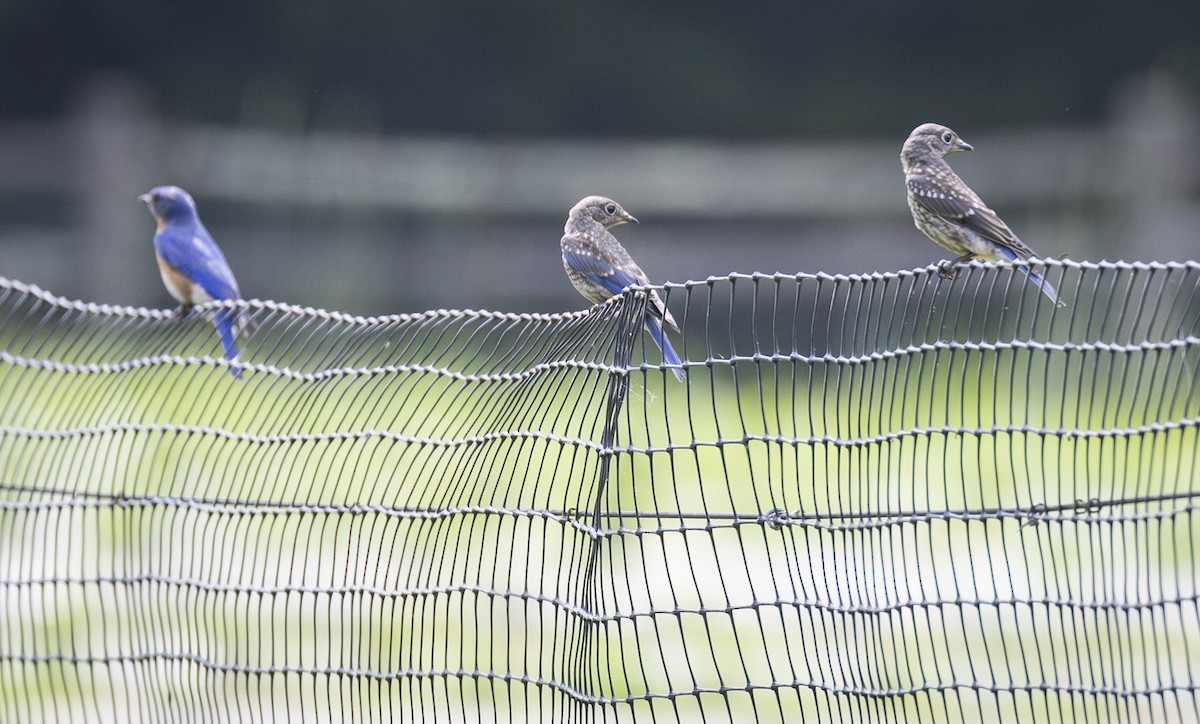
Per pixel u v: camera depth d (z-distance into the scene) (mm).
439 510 8758
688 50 40906
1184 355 7250
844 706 12688
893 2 40219
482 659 12484
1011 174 27312
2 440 10102
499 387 8891
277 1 38875
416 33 39656
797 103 41531
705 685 12883
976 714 12602
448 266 27891
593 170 28484
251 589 9133
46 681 12039
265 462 13078
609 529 8266
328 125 38969
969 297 21531
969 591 13461
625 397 8602
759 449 16234
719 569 8062
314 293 27469
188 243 13062
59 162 28328
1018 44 41438
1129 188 26438
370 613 8805
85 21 38531
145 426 9750
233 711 11656
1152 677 12453
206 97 39406
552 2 39594
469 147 31797
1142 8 40656
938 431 7680
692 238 28422
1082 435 7500
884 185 28141
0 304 10133
